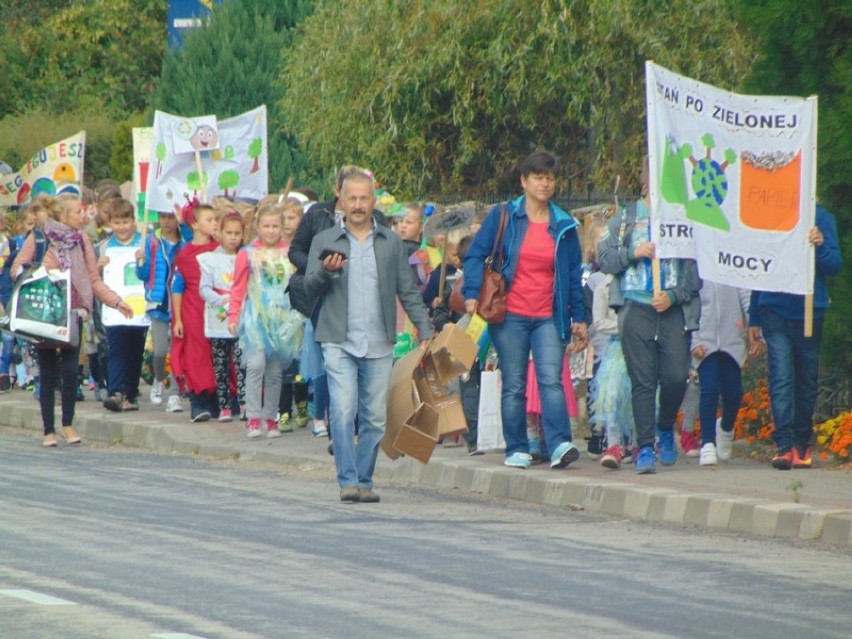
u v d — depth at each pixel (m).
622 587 24.30
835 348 39.16
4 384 59.16
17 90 138.62
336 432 33.84
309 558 26.34
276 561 26.02
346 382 33.88
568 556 27.12
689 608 22.81
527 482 35.28
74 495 33.78
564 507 34.12
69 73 140.88
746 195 35.97
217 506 32.53
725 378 38.25
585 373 42.22
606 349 37.97
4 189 73.00
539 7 61.38
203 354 47.41
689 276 35.97
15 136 120.94
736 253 35.88
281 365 44.69
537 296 36.84
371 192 33.94
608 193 64.50
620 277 36.22
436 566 25.80
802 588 24.56
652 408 36.03
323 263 32.88
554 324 37.03
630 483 34.09
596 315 38.12
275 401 44.78
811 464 37.16
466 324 39.06
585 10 60.94
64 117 128.62
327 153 68.69
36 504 32.22
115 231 52.44
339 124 66.44
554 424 36.81
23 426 51.88
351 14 66.06
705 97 35.69
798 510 30.06
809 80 39.56
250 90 91.06
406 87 64.62
